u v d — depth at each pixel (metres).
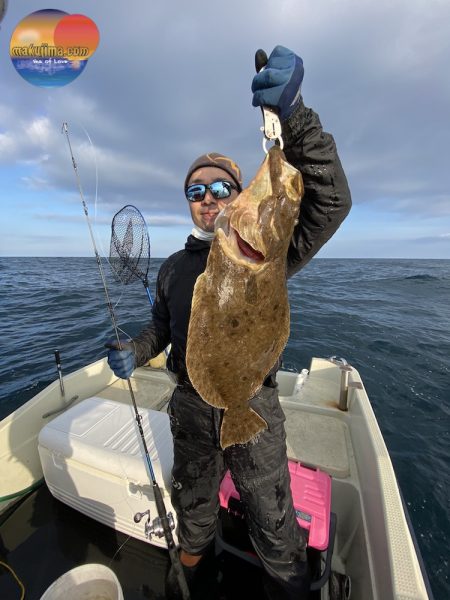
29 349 8.27
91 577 1.80
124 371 2.11
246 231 1.64
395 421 5.55
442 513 3.76
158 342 2.38
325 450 2.93
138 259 3.57
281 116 1.54
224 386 1.78
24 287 19.53
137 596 2.26
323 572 1.95
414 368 7.75
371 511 2.11
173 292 2.06
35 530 2.67
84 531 2.65
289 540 1.85
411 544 1.61
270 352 1.83
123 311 12.29
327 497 2.14
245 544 2.22
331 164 1.59
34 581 2.35
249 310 1.73
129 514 2.32
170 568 2.38
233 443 1.77
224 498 2.21
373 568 1.84
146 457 2.25
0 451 2.78
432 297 18.94
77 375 3.69
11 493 2.81
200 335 1.67
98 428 2.56
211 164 2.05
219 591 2.26
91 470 2.33
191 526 2.10
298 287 21.78
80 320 11.04
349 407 3.54
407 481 4.22
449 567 3.17
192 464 2.01
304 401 3.70
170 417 2.11
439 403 6.14
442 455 4.71
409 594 1.38
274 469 1.86
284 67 1.47
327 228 1.73
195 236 2.06
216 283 1.67
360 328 10.99
